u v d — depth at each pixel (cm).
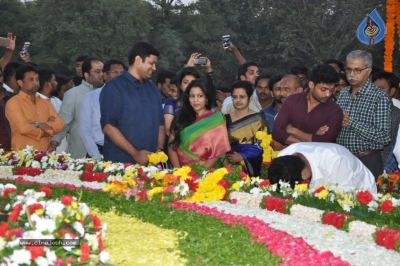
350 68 918
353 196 751
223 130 925
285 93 1024
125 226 662
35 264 438
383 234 622
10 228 471
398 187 887
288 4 5172
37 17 5100
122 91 941
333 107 890
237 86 977
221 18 5422
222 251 535
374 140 902
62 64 4812
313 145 795
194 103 916
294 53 4956
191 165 887
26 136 1112
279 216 737
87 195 809
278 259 525
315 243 612
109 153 987
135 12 5000
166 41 4988
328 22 5116
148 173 888
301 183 782
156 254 543
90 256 460
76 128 1182
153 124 962
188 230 633
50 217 485
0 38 1345
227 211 754
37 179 993
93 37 4731
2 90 1144
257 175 966
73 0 4831
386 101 913
